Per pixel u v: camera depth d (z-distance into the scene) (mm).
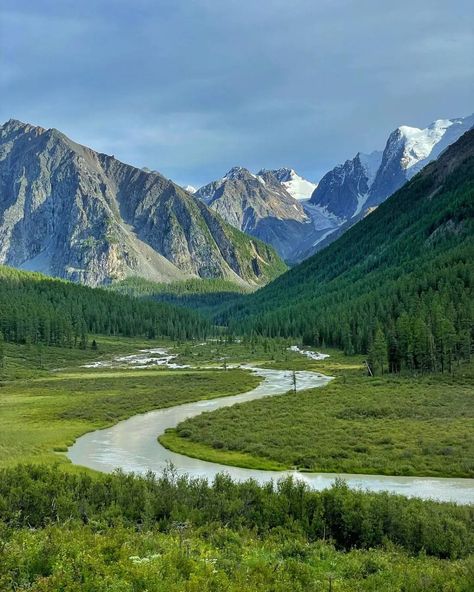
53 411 87750
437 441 56531
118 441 65250
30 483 30828
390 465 48844
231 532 25156
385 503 28234
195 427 70375
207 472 49000
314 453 54062
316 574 20000
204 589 16438
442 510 29984
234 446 59344
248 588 16984
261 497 30328
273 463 52312
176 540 22750
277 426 69125
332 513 28156
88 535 22203
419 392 93750
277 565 19891
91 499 30094
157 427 74625
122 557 19203
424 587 18578
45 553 18953
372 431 63344
